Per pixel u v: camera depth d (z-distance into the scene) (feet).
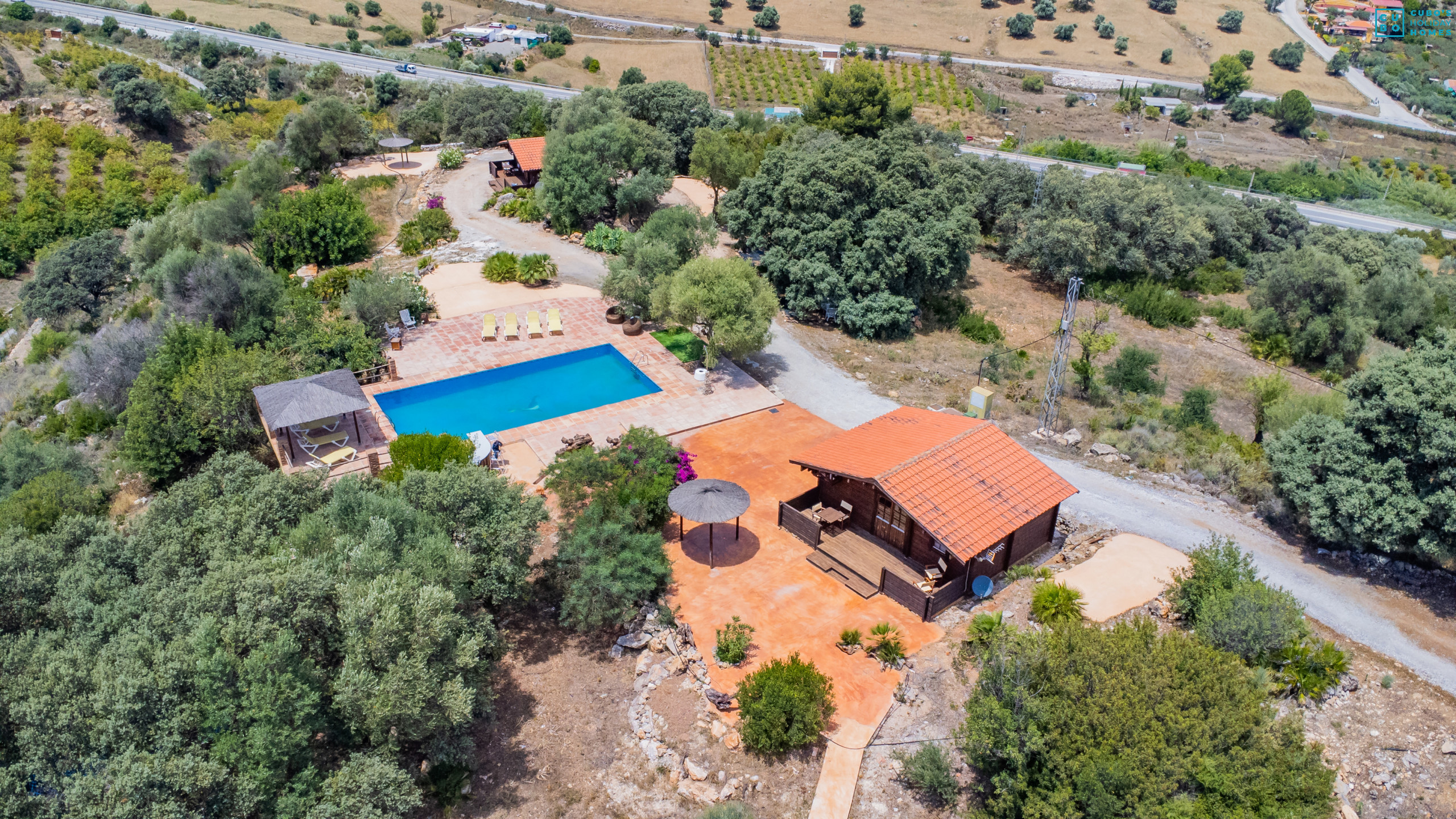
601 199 183.73
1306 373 150.71
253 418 110.73
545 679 73.20
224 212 172.04
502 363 130.52
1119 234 181.98
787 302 157.38
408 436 97.35
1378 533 84.99
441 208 198.39
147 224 214.07
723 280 122.11
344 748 61.57
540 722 68.69
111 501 104.06
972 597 82.38
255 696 52.85
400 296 137.59
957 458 87.56
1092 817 53.93
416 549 68.59
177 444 105.19
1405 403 82.28
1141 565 87.97
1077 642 63.21
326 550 68.03
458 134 261.44
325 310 141.08
